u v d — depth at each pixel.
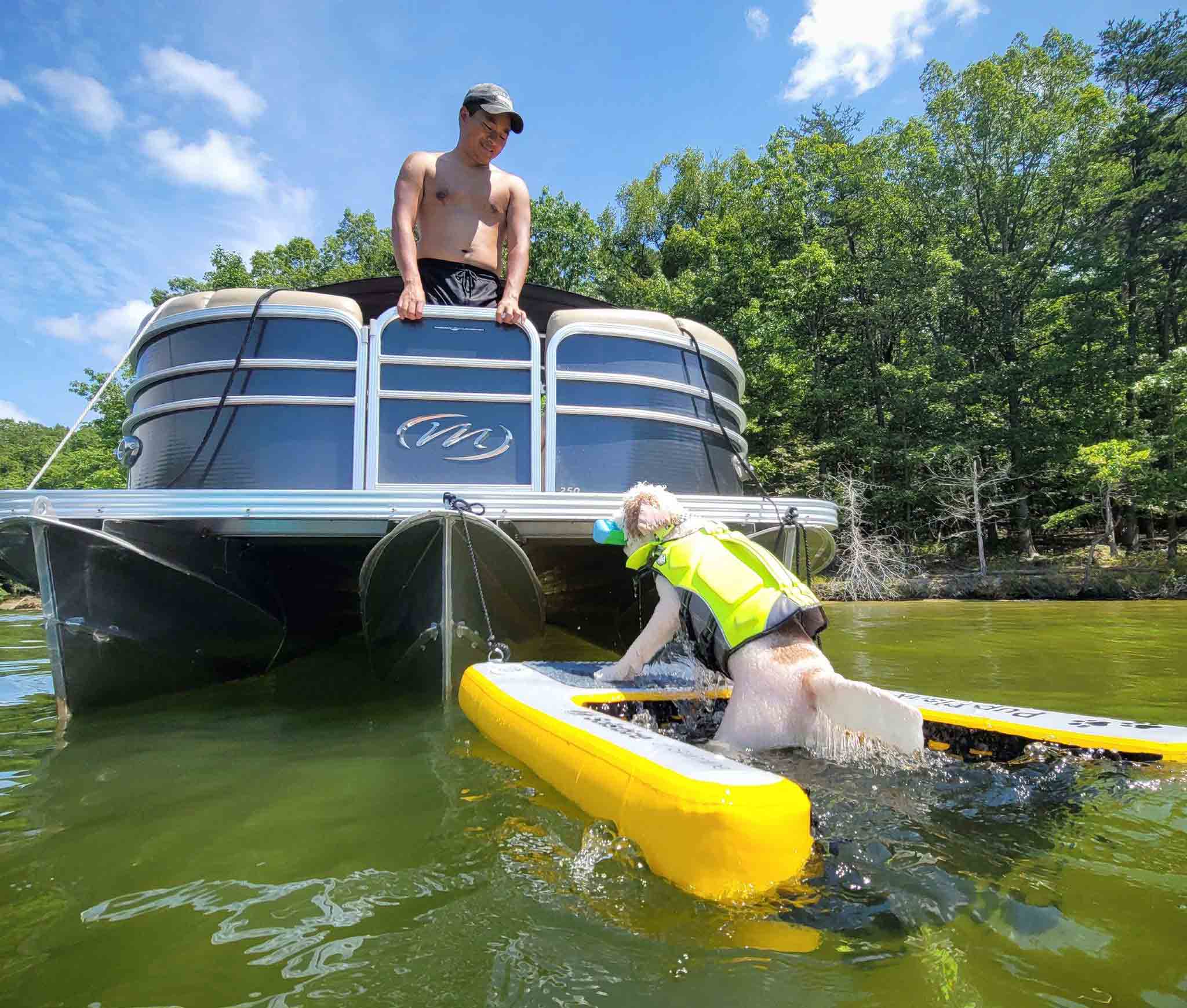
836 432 28.22
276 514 3.79
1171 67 25.62
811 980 1.42
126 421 5.10
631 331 4.86
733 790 1.80
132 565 3.92
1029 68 28.91
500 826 2.30
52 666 3.81
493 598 4.16
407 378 4.45
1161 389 21.77
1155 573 18.11
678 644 3.51
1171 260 25.56
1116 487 22.23
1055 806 2.21
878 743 2.41
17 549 4.34
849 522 22.56
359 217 34.53
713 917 1.67
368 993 1.44
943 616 11.88
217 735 3.60
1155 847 1.95
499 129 5.15
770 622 2.71
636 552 3.25
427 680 4.22
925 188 30.00
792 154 32.16
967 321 30.08
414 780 2.82
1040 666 5.86
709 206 38.53
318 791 2.73
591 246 28.19
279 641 5.18
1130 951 1.49
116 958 1.60
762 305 27.06
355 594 6.43
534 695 3.13
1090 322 24.95
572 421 4.65
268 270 33.00
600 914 1.71
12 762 3.19
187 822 2.44
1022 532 25.14
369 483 4.29
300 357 4.45
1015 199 29.02
